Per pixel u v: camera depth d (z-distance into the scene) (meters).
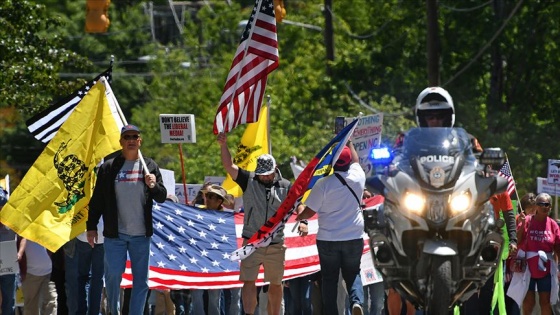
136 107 149.62
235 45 129.50
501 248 28.09
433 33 84.62
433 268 26.80
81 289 36.19
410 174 27.73
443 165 27.36
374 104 98.00
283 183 35.06
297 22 118.12
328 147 32.62
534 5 104.94
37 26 69.19
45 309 39.50
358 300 32.94
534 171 100.12
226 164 35.12
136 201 32.84
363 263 41.16
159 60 130.50
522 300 39.38
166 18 193.38
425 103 30.98
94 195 33.03
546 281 39.66
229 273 39.88
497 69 107.88
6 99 66.31
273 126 96.88
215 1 132.88
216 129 36.16
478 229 27.39
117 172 32.84
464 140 28.39
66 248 36.34
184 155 104.94
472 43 105.44
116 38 160.12
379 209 29.59
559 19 103.81
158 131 121.75
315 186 33.03
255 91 37.19
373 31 114.75
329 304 33.19
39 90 68.06
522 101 106.44
